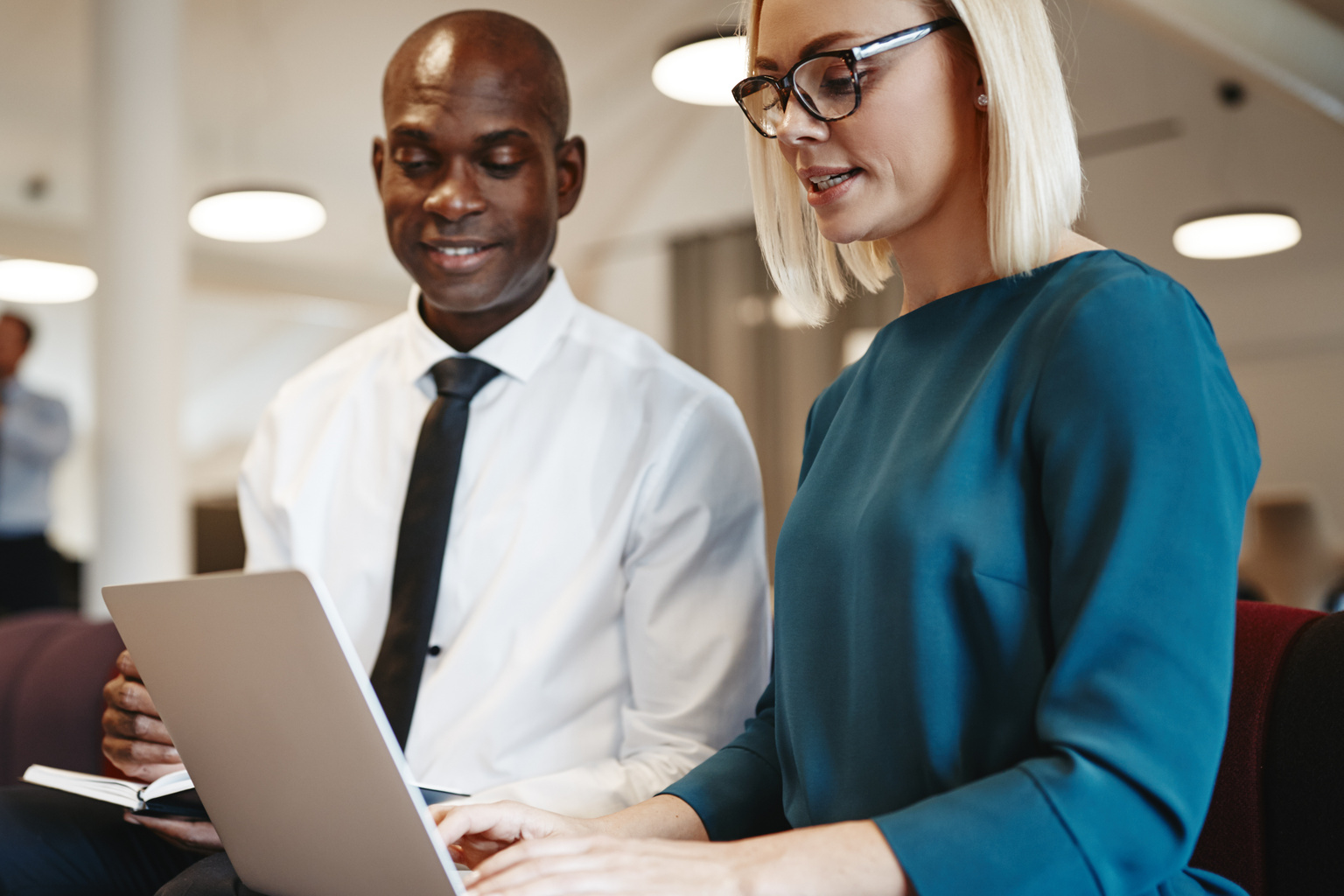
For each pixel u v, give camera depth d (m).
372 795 0.87
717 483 1.54
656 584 1.50
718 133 8.01
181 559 4.89
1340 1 5.45
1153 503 0.81
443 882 0.87
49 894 1.43
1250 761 1.14
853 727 0.97
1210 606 0.80
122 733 1.36
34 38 6.39
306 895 1.03
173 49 4.97
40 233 8.21
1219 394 0.88
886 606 0.94
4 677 2.05
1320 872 1.07
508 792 1.33
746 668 1.50
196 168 7.96
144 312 4.83
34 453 5.78
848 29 0.98
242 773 0.99
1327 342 6.24
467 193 1.51
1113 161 6.71
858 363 1.19
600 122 8.12
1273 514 5.42
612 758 1.49
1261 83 5.11
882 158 0.99
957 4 0.95
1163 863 0.78
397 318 1.75
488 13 1.58
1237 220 5.18
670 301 8.27
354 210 8.77
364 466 1.63
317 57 6.79
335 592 1.58
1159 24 4.67
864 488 1.02
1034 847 0.76
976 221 1.04
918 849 0.78
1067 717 0.80
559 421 1.58
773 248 1.26
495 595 1.49
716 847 0.83
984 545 0.89
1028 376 0.91
